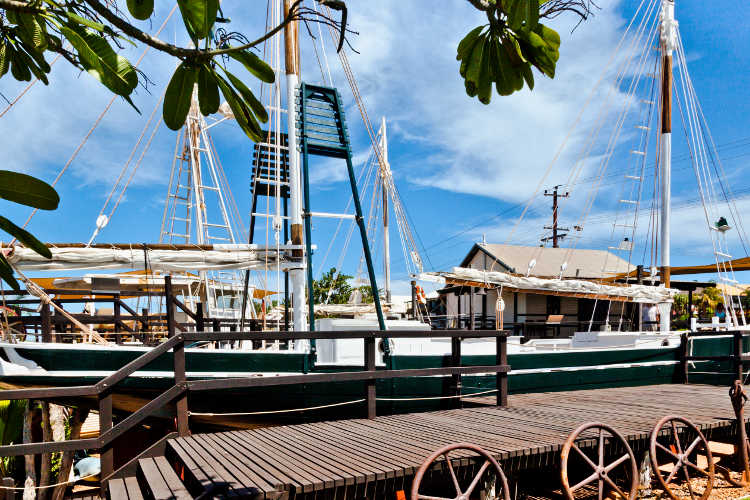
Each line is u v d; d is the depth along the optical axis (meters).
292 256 9.63
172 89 2.36
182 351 6.05
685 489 7.21
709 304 34.72
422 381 8.55
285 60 10.33
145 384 7.16
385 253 24.08
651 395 9.46
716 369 12.52
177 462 5.45
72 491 11.20
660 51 16.16
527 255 26.52
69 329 13.51
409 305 27.89
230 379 6.27
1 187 2.23
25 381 6.76
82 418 9.78
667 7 16.09
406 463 4.96
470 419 7.12
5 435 10.34
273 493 4.27
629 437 6.20
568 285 13.52
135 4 2.12
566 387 10.25
